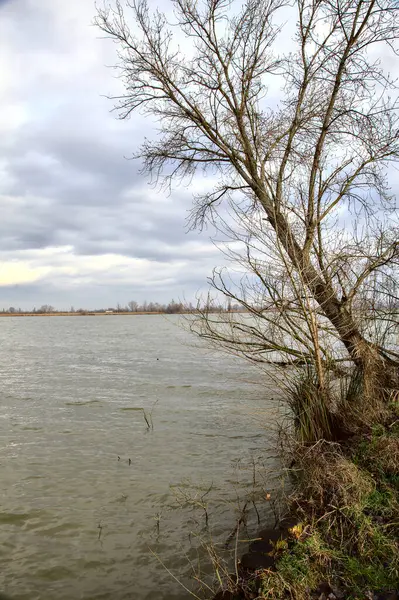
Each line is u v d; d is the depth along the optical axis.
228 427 10.84
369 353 7.46
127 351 32.38
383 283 7.91
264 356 8.05
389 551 3.93
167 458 8.61
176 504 6.54
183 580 4.75
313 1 8.37
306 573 3.76
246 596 3.80
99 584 4.76
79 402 14.25
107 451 9.15
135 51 9.26
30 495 6.96
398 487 4.81
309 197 8.15
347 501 4.64
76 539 5.64
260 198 8.57
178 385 17.03
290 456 7.10
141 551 5.35
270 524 5.56
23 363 25.56
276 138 9.04
